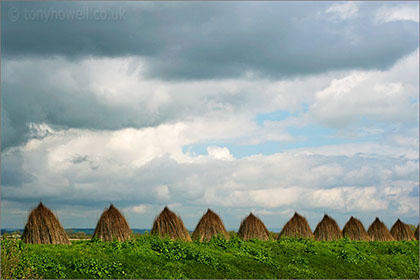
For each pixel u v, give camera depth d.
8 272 15.30
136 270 17.44
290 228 28.58
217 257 20.64
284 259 22.36
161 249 19.91
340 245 26.72
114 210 21.02
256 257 21.52
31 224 19.08
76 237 22.05
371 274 23.00
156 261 18.77
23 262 15.98
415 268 25.27
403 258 26.59
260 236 26.34
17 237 18.06
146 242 20.50
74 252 17.72
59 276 15.87
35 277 15.41
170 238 21.75
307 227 28.77
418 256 27.38
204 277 18.36
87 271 16.45
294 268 21.27
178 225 22.80
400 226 34.56
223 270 19.42
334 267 22.75
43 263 16.30
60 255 17.20
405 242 30.83
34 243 18.84
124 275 16.89
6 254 16.02
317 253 23.92
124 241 20.45
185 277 17.86
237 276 19.12
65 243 19.55
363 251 26.66
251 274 19.66
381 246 28.53
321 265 22.59
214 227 24.23
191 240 23.20
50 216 19.55
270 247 23.83
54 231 19.34
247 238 26.08
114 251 18.64
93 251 18.23
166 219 22.69
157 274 17.41
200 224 24.44
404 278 23.73
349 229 31.38
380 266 24.50
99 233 20.38
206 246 22.16
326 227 29.84
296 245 24.78
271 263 21.30
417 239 35.31
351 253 24.94
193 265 19.19
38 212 19.36
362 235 31.14
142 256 18.75
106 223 20.52
